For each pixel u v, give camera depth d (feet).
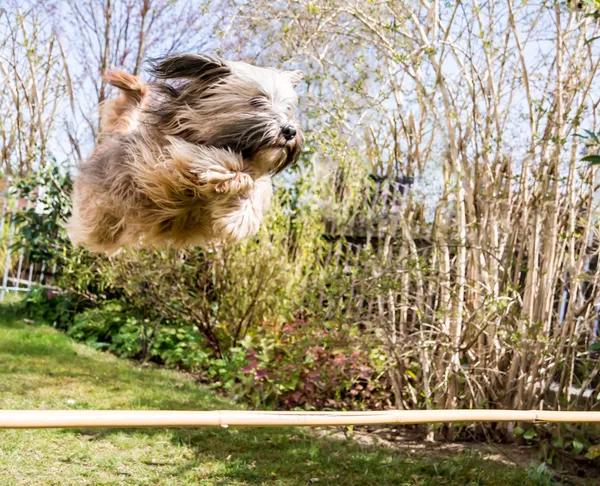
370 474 13.82
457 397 16.85
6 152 34.14
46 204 27.73
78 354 23.36
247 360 19.94
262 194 12.31
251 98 11.78
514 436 16.44
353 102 16.81
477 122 16.33
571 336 15.46
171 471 13.30
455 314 16.47
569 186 15.56
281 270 22.68
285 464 14.10
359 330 18.67
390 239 18.43
